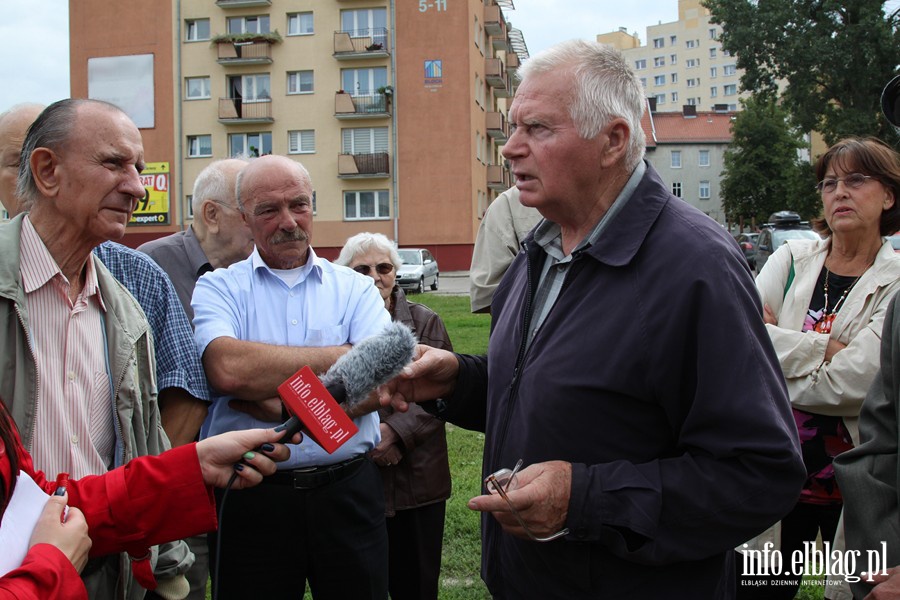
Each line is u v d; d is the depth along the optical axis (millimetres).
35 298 1882
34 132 1897
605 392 1770
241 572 2516
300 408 1786
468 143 31266
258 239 2717
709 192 64625
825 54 27500
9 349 1788
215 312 2613
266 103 32156
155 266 2387
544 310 2012
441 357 2186
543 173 1860
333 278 2838
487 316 14039
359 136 32125
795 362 2764
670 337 1711
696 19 99500
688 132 65500
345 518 2564
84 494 1732
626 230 1817
